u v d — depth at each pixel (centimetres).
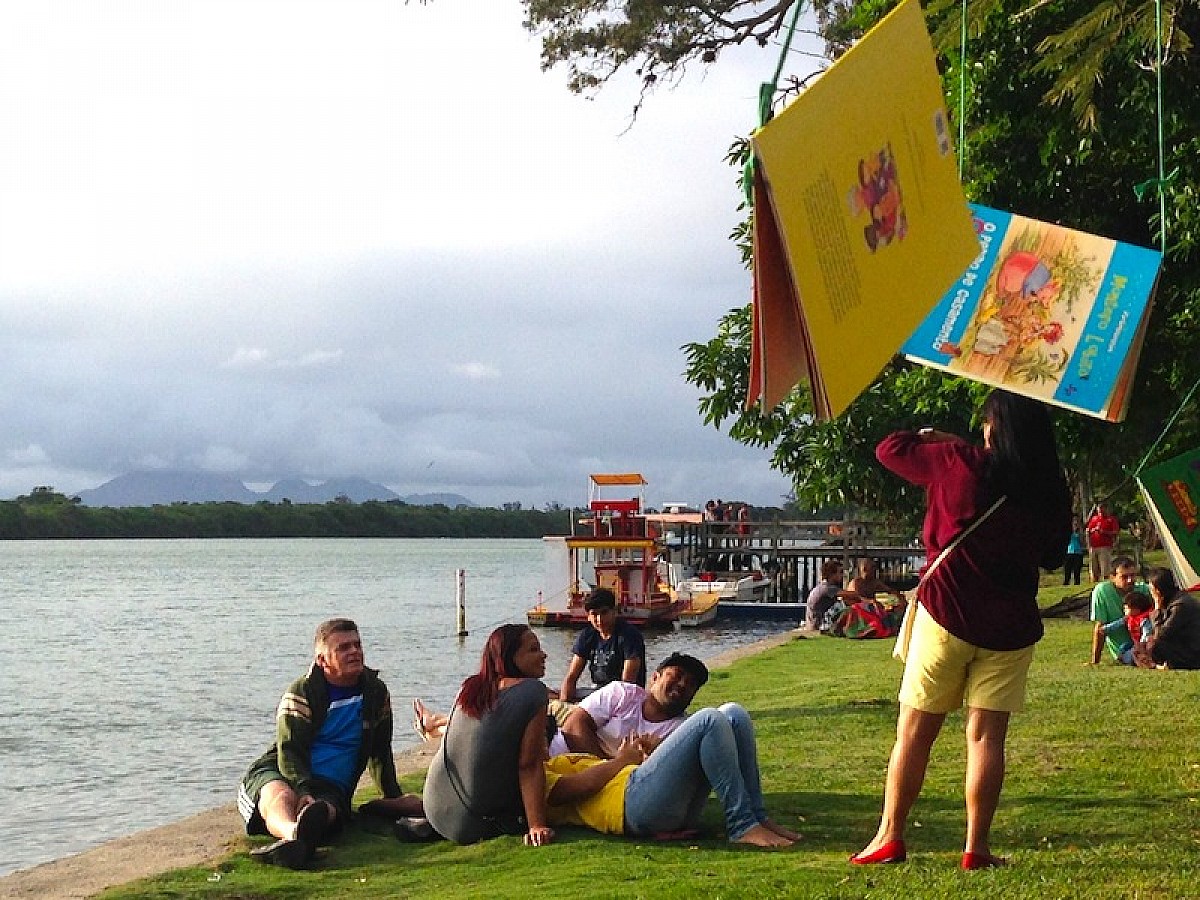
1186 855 607
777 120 280
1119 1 939
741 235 1745
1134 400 1273
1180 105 1077
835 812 756
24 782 1703
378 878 660
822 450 1752
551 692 1052
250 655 3591
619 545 4222
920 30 341
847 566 5109
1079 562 3278
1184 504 653
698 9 1856
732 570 5966
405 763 1095
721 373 1759
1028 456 554
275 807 730
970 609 562
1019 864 591
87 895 650
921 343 566
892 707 1202
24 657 3544
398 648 3691
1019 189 1220
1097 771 830
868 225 316
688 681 782
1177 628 1412
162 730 2189
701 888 571
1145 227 1228
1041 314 556
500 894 589
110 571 10244
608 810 704
